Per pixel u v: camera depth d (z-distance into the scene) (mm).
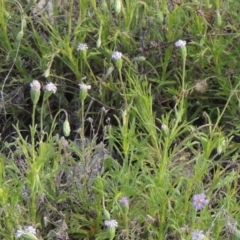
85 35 4434
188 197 3434
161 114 4363
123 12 4410
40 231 3574
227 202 3398
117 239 3447
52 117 4480
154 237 3504
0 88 4625
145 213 3518
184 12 4504
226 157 4055
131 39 4477
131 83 4176
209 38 4387
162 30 4461
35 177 3426
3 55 4648
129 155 3953
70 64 4402
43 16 4449
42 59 4395
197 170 3523
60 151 3699
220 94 4324
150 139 4020
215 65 4371
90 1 4516
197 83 4203
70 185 3672
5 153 4355
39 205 3562
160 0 4551
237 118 4219
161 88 4410
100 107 4434
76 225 3596
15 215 3400
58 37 4355
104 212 3322
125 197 3363
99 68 4539
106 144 4285
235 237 3168
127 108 3871
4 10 4551
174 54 4422
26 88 4598
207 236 3154
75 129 4445
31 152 3658
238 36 4414
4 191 3336
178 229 3289
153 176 3672
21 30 4219
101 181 3492
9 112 4582
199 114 4434
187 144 3758
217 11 4219
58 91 4516
